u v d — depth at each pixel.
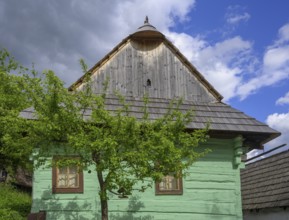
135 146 8.02
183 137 8.66
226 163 11.07
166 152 7.96
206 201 10.65
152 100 11.80
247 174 17.91
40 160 8.59
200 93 12.39
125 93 11.96
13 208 12.48
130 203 10.21
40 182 10.04
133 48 12.61
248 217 16.48
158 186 10.49
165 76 12.43
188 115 8.95
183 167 8.30
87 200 10.06
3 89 13.11
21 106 12.50
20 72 12.09
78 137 7.75
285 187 14.47
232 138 11.22
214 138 11.13
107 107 11.01
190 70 12.61
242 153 11.14
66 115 8.00
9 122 8.16
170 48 12.77
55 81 8.18
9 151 9.18
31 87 8.37
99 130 7.86
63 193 10.03
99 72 12.00
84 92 8.84
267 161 17.08
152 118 10.85
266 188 15.58
